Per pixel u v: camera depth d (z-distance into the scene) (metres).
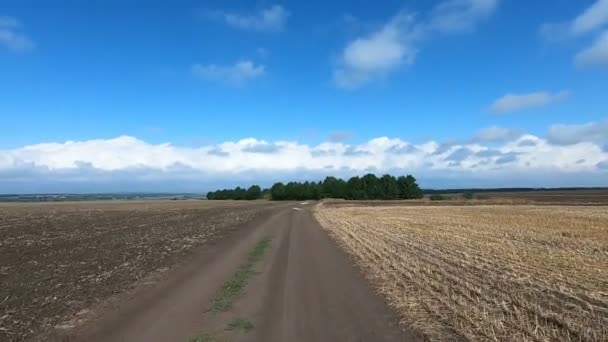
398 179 156.62
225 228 35.09
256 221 44.75
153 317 9.52
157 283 13.22
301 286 12.57
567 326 8.27
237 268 15.84
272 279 13.66
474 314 9.14
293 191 175.00
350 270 15.09
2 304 10.61
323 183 175.88
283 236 28.41
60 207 87.50
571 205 81.75
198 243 24.12
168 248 21.80
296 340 7.98
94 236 28.16
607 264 15.56
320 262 17.05
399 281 12.73
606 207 70.81
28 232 31.20
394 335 8.15
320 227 36.06
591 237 25.53
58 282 13.28
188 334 8.35
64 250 21.06
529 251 19.11
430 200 126.19
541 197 129.00
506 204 91.38
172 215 56.12
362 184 157.00
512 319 8.73
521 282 12.23
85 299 11.16
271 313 9.76
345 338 8.05
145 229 33.88
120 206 93.88
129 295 11.63
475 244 21.92
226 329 8.63
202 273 14.89
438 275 13.43
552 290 11.28
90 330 8.68
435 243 22.41
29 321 9.26
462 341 7.69
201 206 94.81
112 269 15.63
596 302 10.17
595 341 7.53
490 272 13.90
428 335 8.06
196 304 10.59
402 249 19.97
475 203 99.19
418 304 10.14
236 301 10.86
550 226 33.88
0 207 87.44
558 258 17.02
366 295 11.30
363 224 37.66
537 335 7.77
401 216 49.94
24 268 15.84
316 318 9.34
